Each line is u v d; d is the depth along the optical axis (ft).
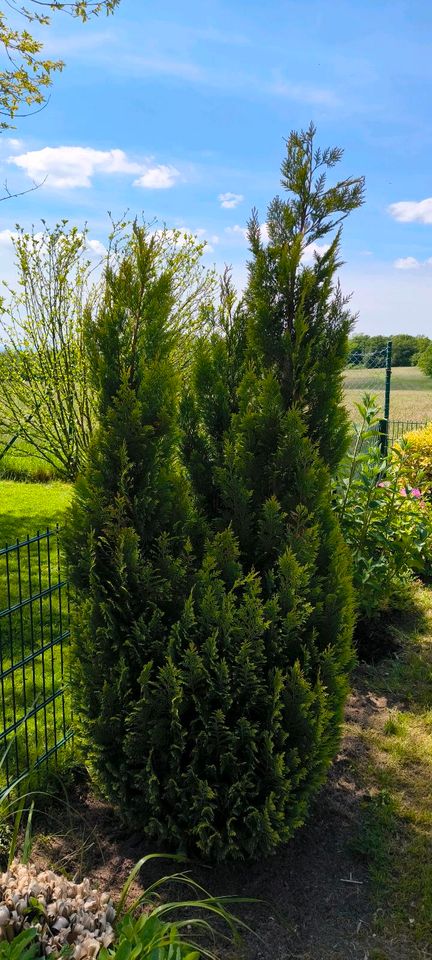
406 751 12.51
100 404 9.29
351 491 18.26
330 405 10.32
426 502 23.61
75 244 26.71
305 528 9.31
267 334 10.02
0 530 26.55
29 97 27.71
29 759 11.38
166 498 9.23
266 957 8.05
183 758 9.01
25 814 10.31
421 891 9.14
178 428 10.11
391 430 31.42
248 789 8.83
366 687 14.87
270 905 8.82
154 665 9.00
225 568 9.23
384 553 18.62
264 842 8.88
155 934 6.18
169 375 9.16
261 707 8.93
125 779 9.17
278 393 9.60
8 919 6.27
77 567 9.32
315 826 10.37
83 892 7.20
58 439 28.81
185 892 8.97
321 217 10.10
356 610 17.13
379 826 10.36
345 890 9.14
